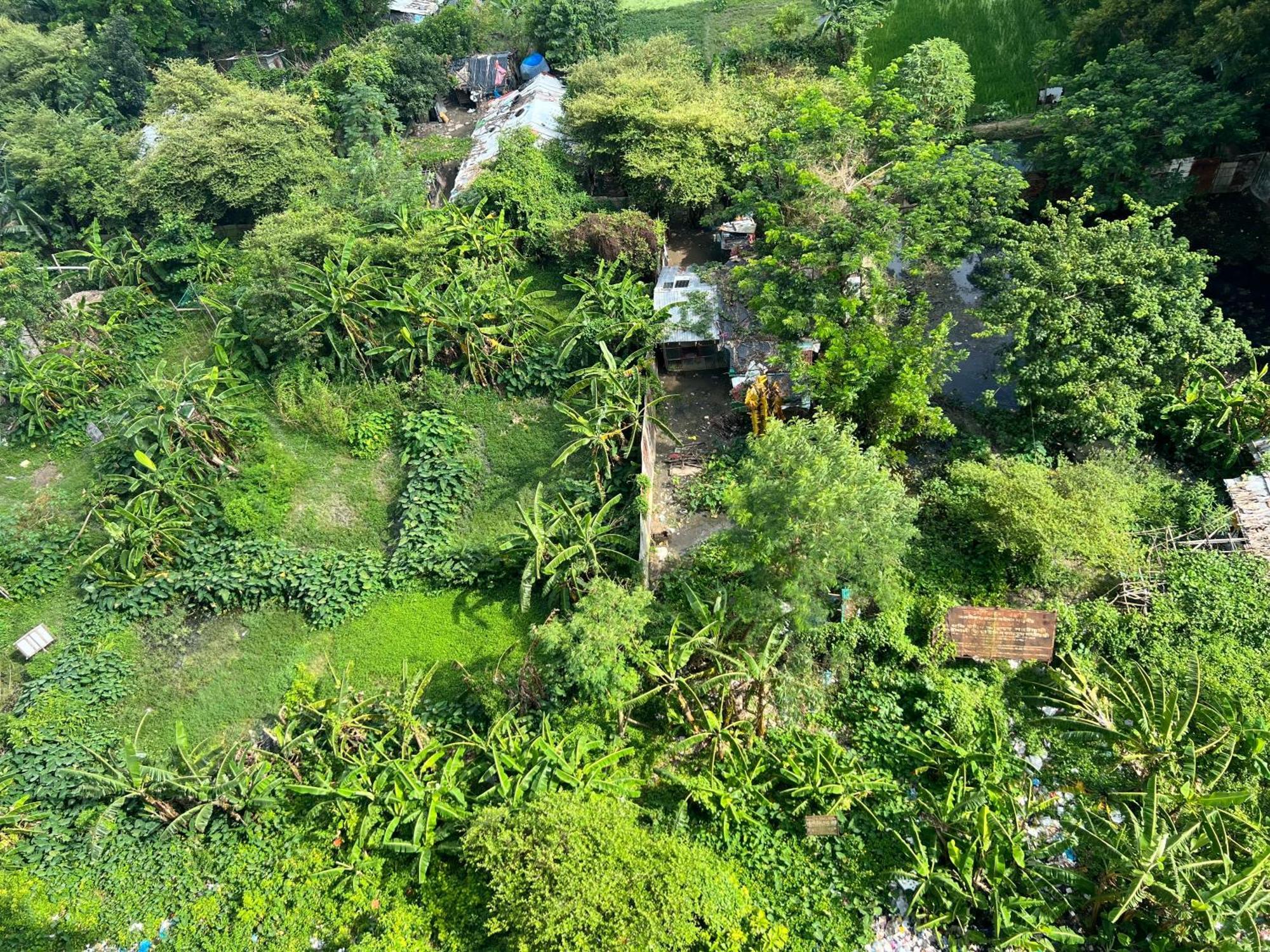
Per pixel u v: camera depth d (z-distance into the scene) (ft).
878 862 47.70
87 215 111.86
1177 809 44.75
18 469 84.43
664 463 74.28
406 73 129.80
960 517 63.10
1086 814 46.14
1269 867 40.50
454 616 66.23
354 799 51.90
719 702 53.52
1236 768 48.57
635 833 45.57
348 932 47.60
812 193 71.77
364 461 79.71
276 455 78.79
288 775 54.75
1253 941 41.65
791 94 96.17
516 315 84.48
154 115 115.75
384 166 104.17
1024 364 71.82
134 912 51.34
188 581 69.41
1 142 116.37
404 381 84.84
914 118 90.84
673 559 66.54
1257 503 59.93
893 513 51.37
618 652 52.24
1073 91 91.04
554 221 95.66
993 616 55.01
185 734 59.21
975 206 75.41
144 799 55.42
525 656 59.72
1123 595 57.41
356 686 62.44
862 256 67.51
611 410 69.05
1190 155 85.30
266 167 103.45
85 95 130.82
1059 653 55.88
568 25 128.88
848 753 52.70
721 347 78.89
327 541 73.46
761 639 55.72
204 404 75.36
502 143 102.89
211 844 53.67
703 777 51.11
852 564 50.83
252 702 63.26
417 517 72.13
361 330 83.41
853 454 52.26
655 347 80.12
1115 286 65.92
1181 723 47.85
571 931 40.75
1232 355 64.75
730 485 60.70
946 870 45.78
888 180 78.02
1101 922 44.09
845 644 56.44
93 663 65.31
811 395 67.56
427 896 47.88
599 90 105.40
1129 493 59.82
